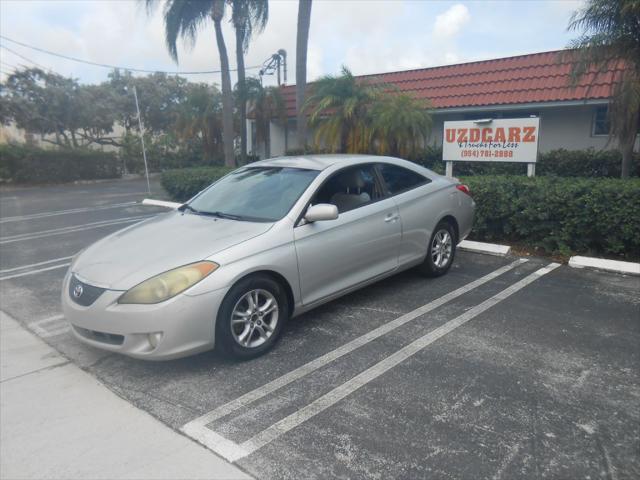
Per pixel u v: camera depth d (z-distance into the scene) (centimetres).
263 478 257
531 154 763
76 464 273
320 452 276
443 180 586
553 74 1197
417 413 310
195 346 350
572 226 644
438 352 392
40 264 733
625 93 738
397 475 255
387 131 1022
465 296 518
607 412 306
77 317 365
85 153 2423
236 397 336
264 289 385
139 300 341
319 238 423
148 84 3575
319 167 471
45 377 373
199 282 347
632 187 593
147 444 289
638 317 454
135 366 385
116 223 1087
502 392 331
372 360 381
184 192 1338
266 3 1577
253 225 408
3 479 262
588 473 254
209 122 1878
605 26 720
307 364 378
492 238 742
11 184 2203
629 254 625
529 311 474
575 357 379
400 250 509
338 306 495
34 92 2641
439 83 1384
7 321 495
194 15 1488
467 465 262
